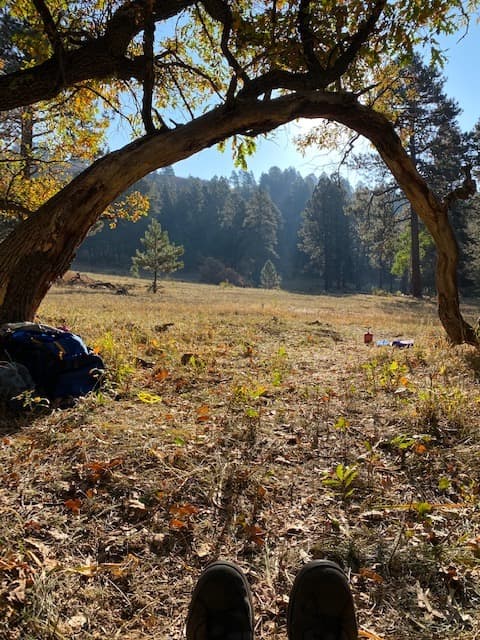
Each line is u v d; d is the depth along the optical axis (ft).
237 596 6.80
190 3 22.39
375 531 9.23
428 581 7.98
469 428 13.29
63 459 11.43
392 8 22.22
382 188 114.73
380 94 28.43
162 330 31.71
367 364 20.57
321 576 6.97
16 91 21.29
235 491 10.47
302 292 209.36
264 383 18.42
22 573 7.65
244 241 339.77
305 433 13.53
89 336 27.22
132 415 14.58
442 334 33.37
